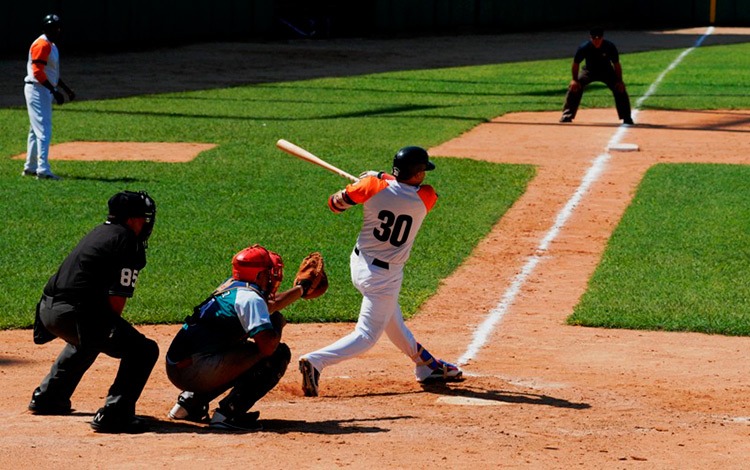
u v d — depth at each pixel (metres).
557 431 22.16
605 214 52.09
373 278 25.23
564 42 164.38
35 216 49.50
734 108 89.50
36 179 58.28
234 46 150.75
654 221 49.59
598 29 78.31
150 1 147.00
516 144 72.38
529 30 185.88
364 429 22.17
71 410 23.83
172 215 50.38
